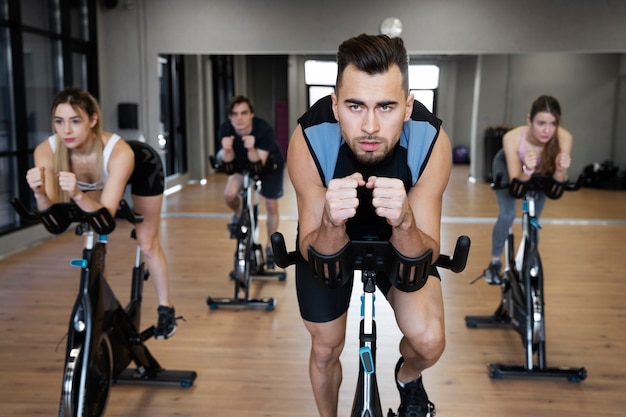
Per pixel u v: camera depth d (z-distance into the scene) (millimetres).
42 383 2824
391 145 1286
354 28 7449
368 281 1502
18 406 2588
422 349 1672
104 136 2252
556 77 11023
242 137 3838
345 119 1278
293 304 4066
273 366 3053
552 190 2820
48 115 6344
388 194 1232
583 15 7320
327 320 1730
